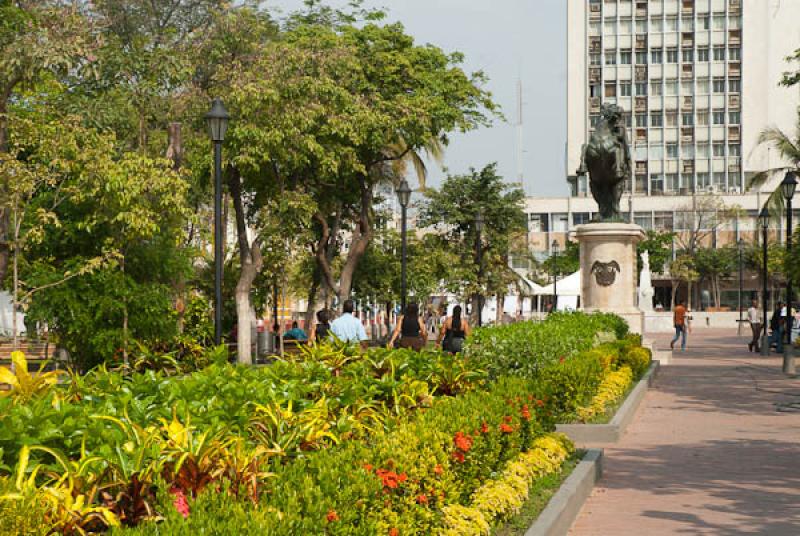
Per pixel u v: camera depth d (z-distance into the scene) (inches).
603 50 4188.0
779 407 712.4
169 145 1039.0
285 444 253.6
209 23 1323.8
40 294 809.5
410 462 249.6
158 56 1066.7
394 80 1382.9
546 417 448.8
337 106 1193.4
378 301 1755.7
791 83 1332.4
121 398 264.4
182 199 875.4
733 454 503.5
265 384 315.3
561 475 397.7
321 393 341.7
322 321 801.6
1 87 793.6
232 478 203.9
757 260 3415.4
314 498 195.9
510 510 315.6
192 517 167.9
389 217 1779.0
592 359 627.8
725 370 1106.1
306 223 1193.4
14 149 831.7
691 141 4151.1
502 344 596.7
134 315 834.2
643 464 474.9
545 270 3385.8
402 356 458.0
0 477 188.9
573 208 4141.2
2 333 1290.6
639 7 4168.3
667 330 2407.7
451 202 1902.1
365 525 209.2
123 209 821.9
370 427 312.7
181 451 206.1
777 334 1504.7
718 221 3666.3
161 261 906.1
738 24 4111.7
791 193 1350.9
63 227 866.1
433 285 1720.0
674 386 896.9
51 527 172.2
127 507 196.7
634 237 1099.9
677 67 4148.6
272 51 1127.6
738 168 4119.1
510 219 1935.3
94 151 808.3
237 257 1590.8
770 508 371.6
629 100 4183.1
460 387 444.5
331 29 1435.8
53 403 243.4
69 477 191.8
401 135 1371.8
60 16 823.7
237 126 1077.8
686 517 356.8
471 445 297.9
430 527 258.5
